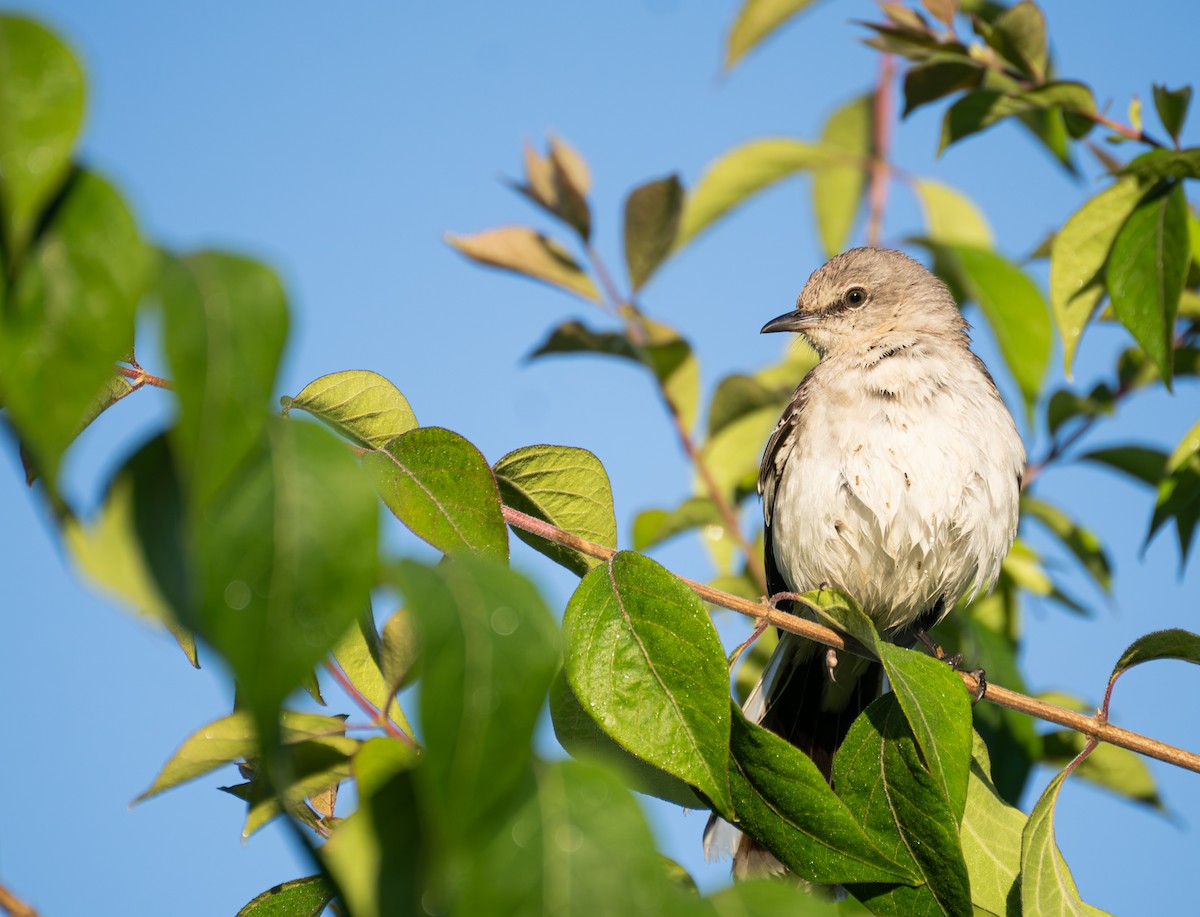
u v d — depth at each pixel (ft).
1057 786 21.26
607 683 15.93
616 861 11.05
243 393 9.74
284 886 17.43
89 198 10.00
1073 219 29.48
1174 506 31.83
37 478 12.73
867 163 37.63
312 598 10.16
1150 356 27.12
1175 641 22.22
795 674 35.35
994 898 23.00
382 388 18.75
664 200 34.58
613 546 21.90
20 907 13.84
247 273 10.04
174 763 17.15
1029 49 30.89
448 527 16.61
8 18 9.62
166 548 10.46
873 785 18.94
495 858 10.87
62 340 9.81
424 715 10.45
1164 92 29.14
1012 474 35.68
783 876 26.61
